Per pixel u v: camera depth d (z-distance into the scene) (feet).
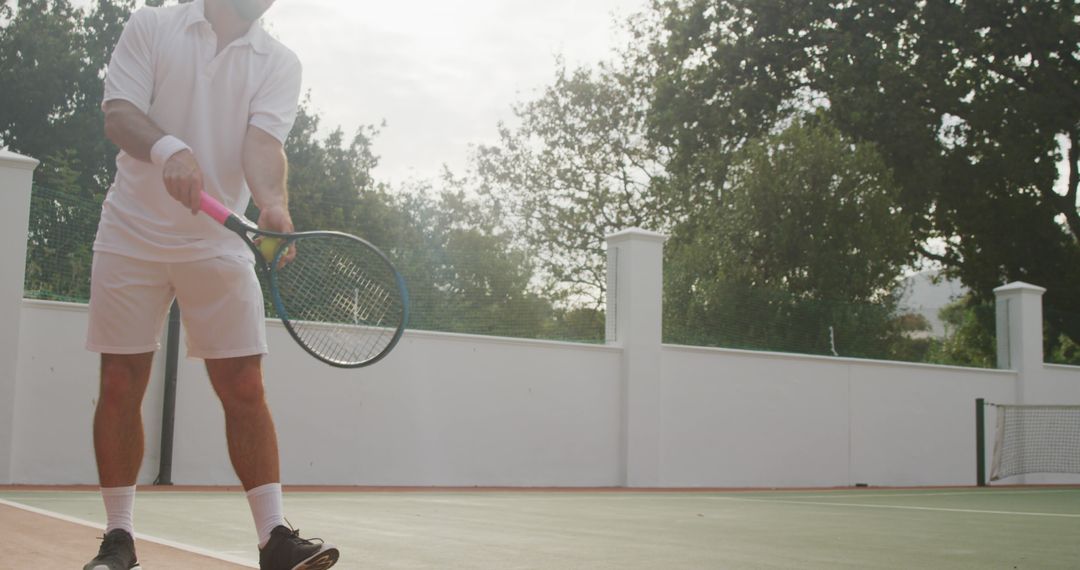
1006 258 68.74
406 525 14.93
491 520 16.37
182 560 8.96
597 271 85.05
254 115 7.88
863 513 21.07
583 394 34.12
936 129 64.39
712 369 37.19
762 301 39.55
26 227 25.46
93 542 10.00
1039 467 46.44
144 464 26.58
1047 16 63.41
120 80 7.44
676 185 73.67
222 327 7.58
